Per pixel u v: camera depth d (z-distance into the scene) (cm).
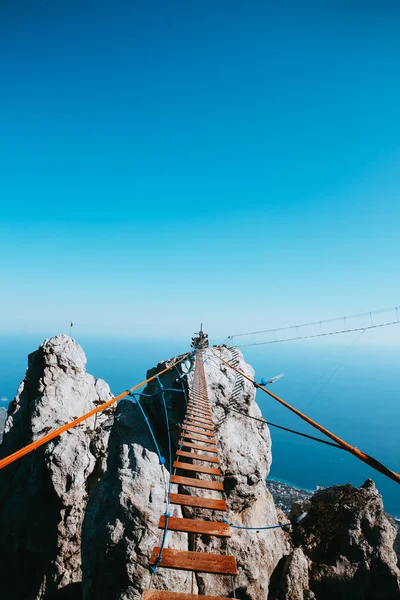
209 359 2339
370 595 1567
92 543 1470
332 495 2014
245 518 1716
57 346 3180
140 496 1516
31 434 2705
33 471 2403
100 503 1593
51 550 2159
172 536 1464
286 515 2117
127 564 1346
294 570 1559
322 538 1811
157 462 1673
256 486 1766
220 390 1984
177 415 1812
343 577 1612
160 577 1339
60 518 2184
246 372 2355
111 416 2909
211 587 1437
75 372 3142
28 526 2261
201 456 1177
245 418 1950
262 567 1561
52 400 2877
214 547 1525
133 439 1808
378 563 1630
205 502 888
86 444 2445
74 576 2139
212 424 1510
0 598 2189
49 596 2069
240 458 1741
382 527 1756
